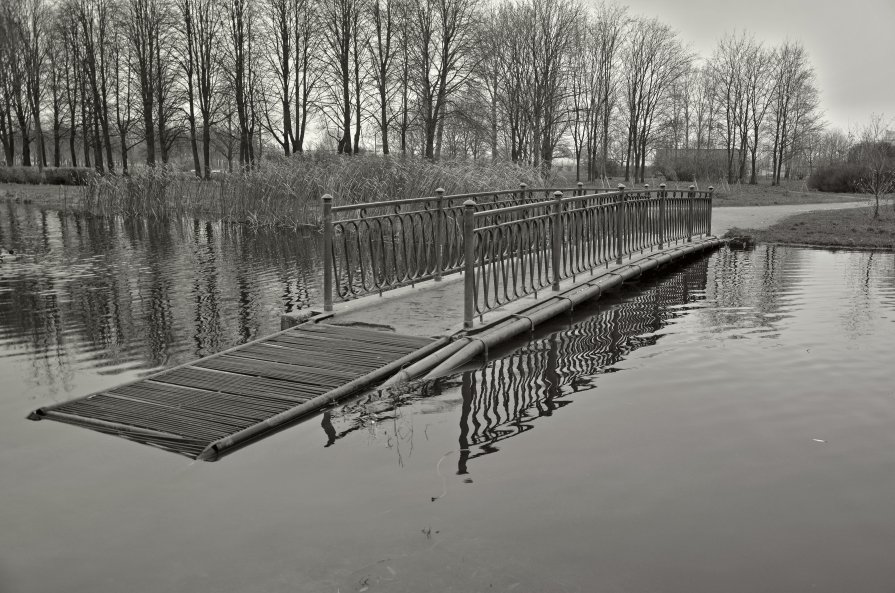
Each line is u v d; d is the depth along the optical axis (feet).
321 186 58.23
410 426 14.97
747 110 146.30
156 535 10.46
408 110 102.94
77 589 9.12
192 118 112.37
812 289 32.30
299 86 106.83
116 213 73.51
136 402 15.94
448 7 95.76
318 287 31.53
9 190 105.40
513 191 34.50
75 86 130.21
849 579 9.36
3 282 32.94
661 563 9.68
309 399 16.01
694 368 19.34
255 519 10.90
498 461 13.08
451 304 24.85
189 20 107.86
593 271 32.40
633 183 129.49
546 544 10.14
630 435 14.40
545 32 106.93
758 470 12.72
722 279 35.47
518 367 19.49
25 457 13.29
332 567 9.55
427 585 9.11
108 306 27.20
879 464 12.98
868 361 19.85
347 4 99.35
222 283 32.63
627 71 132.67
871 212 75.56
